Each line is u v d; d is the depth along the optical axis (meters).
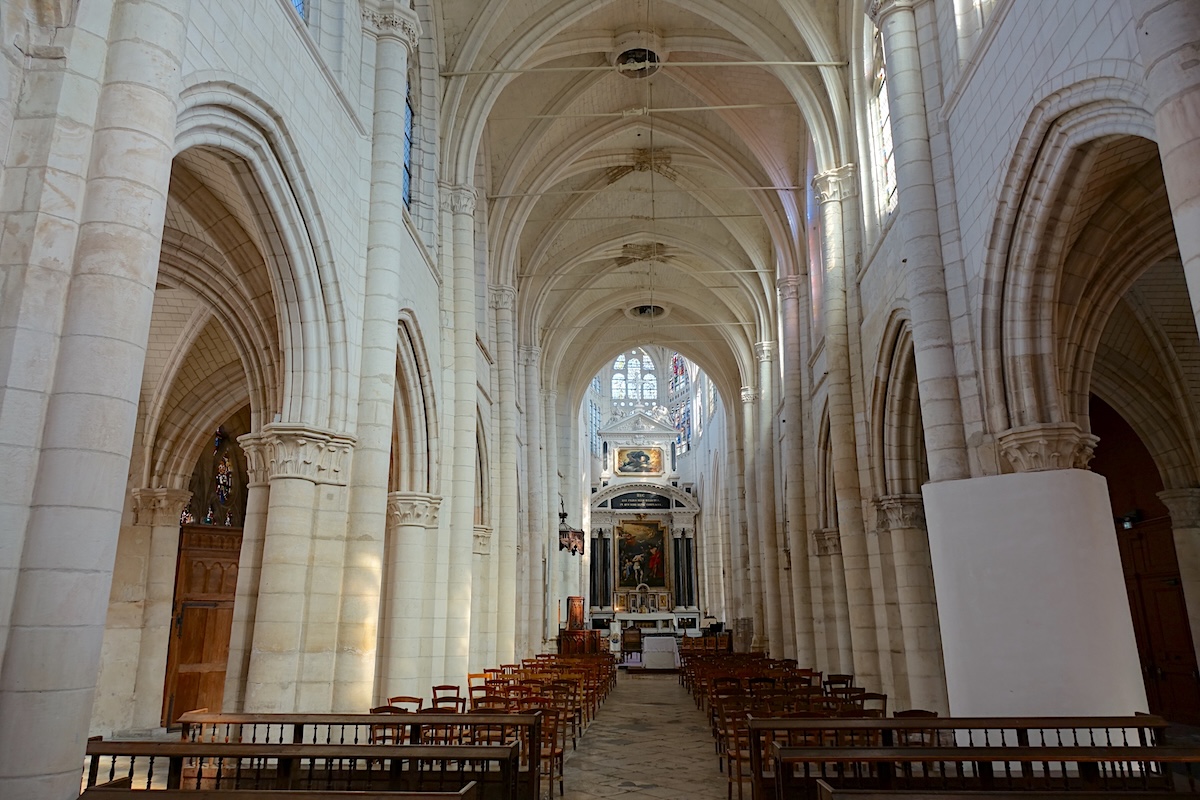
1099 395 16.50
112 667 15.39
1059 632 9.05
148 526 16.31
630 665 37.56
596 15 21.23
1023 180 9.65
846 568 16.95
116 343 5.89
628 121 25.67
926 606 14.34
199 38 7.76
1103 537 9.21
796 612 23.16
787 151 24.20
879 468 15.80
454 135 18.70
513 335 25.56
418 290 15.40
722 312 37.16
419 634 14.56
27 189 5.85
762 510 29.39
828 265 18.30
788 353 24.50
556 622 37.16
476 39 18.52
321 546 10.78
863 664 16.27
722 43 21.44
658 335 42.19
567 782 11.06
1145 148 9.09
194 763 8.92
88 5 6.25
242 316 12.84
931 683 13.86
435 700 12.03
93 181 6.06
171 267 12.69
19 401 5.53
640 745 14.38
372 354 12.10
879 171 16.78
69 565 5.49
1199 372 14.96
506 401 24.48
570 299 35.44
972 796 4.88
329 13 12.15
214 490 19.44
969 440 10.82
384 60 13.36
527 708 11.62
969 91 11.02
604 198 31.16
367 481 11.59
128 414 5.96
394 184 12.97
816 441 22.16
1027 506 9.38
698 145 25.92
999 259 10.30
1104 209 10.04
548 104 23.69
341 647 10.91
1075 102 8.38
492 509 22.81
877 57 16.62
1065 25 8.36
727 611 46.75
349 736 10.41
